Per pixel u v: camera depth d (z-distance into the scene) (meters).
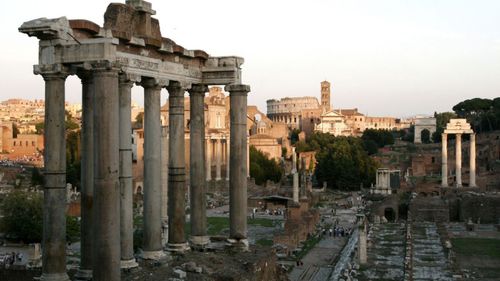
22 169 188.12
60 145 30.16
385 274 77.19
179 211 39.66
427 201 150.12
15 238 100.88
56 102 29.89
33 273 44.12
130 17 34.78
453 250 96.50
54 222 30.11
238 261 37.34
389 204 157.50
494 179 185.12
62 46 29.48
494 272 80.00
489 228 129.12
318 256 97.50
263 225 131.75
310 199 166.88
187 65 39.62
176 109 39.28
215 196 182.50
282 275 42.22
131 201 33.44
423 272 77.31
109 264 28.67
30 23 29.06
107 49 28.81
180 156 39.62
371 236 108.12
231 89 40.62
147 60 35.38
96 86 28.81
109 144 28.67
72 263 74.31
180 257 37.75
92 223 32.31
